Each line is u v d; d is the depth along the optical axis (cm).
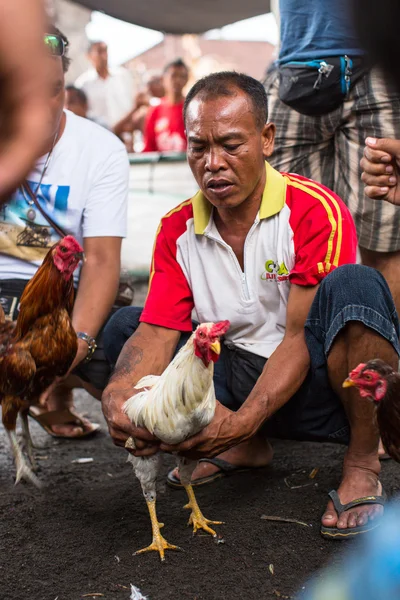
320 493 271
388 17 65
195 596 206
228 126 227
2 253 317
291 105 328
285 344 249
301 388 255
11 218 312
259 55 1664
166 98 792
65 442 350
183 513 262
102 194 312
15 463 288
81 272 310
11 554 234
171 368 214
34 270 318
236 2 577
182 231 266
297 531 242
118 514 262
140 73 1078
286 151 344
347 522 234
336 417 259
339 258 247
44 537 246
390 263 331
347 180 331
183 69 775
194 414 211
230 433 225
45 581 217
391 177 221
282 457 313
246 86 234
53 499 278
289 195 254
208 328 201
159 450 230
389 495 261
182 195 724
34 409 350
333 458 309
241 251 260
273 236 253
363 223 326
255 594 206
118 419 228
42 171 308
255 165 236
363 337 231
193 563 225
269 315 266
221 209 252
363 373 222
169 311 264
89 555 232
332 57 313
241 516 255
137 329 267
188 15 590
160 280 268
